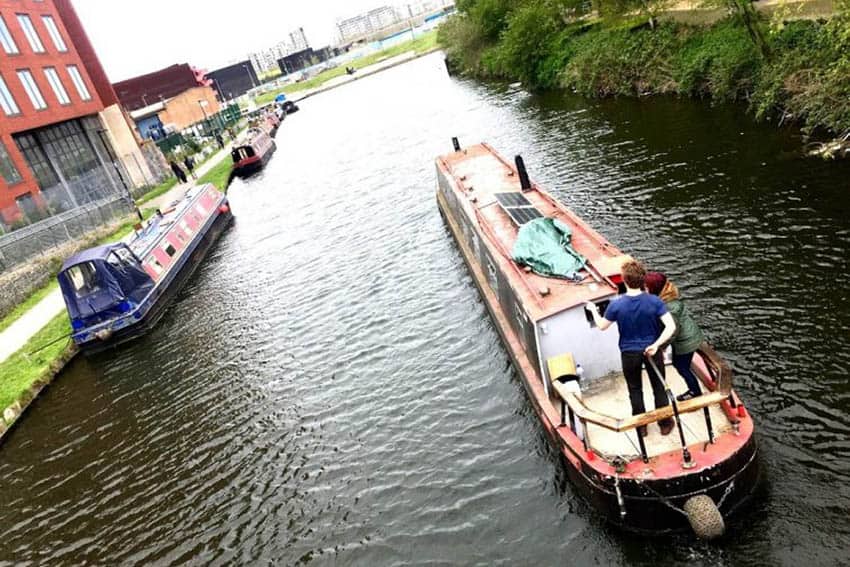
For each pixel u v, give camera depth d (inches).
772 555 283.6
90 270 747.4
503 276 432.1
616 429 278.1
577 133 1055.6
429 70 2987.2
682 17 1157.1
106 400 631.8
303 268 834.8
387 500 395.5
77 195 1389.0
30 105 1402.6
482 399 462.3
